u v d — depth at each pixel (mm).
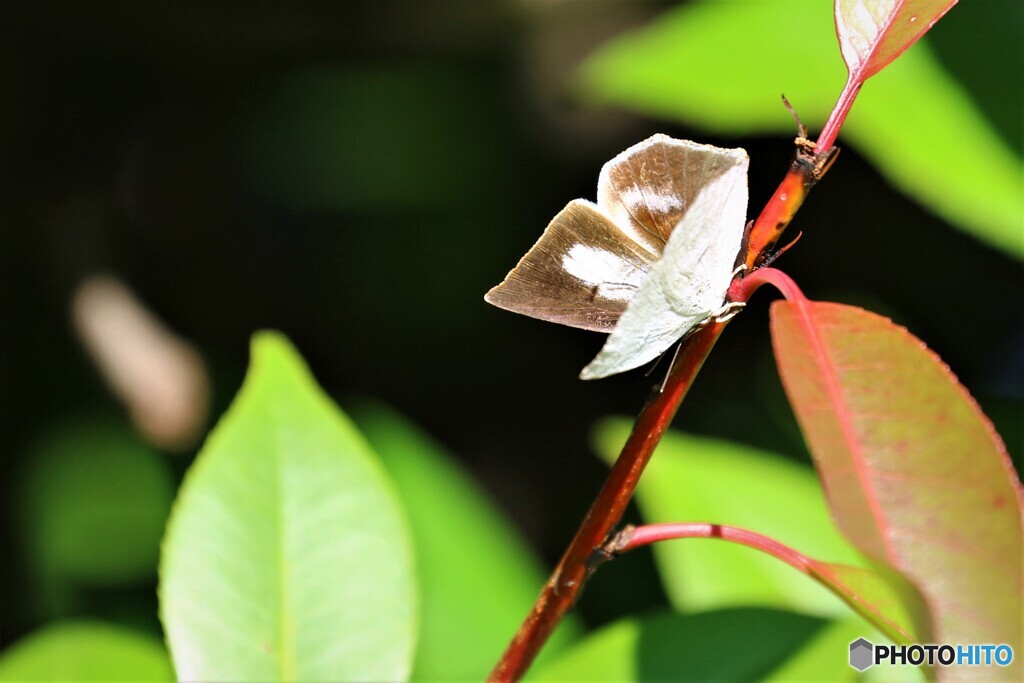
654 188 402
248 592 443
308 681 438
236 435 452
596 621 643
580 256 407
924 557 391
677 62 553
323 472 451
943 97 514
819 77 533
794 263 798
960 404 392
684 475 498
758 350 800
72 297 775
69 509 738
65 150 787
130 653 463
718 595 489
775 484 498
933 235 775
